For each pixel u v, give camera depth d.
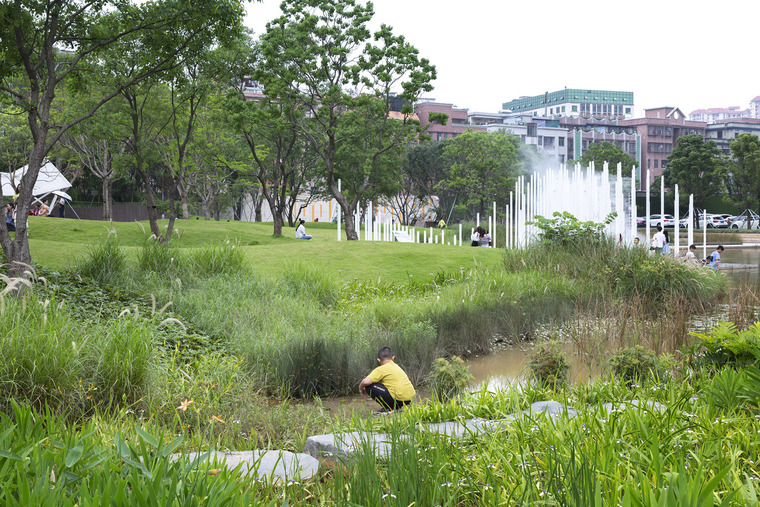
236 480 3.07
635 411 4.42
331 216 74.19
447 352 11.83
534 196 29.38
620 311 12.02
